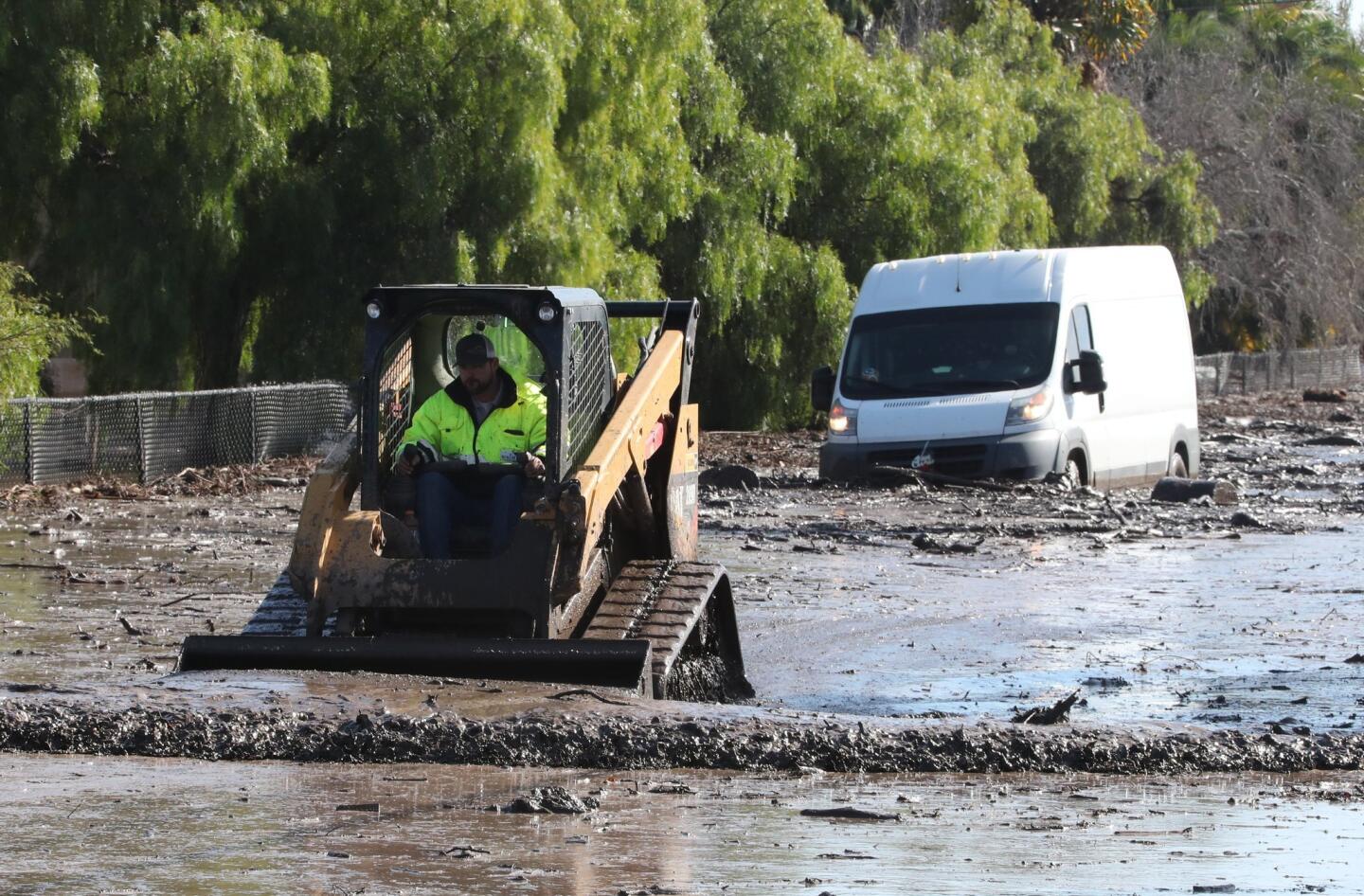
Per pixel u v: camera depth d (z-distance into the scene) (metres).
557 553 20.66
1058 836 14.48
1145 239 126.88
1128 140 124.81
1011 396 52.44
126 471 54.78
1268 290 144.75
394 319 21.80
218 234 64.94
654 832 14.29
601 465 21.25
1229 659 26.00
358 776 16.36
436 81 70.25
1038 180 120.00
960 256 55.88
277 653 20.36
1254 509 51.91
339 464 21.69
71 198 66.12
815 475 59.41
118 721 17.66
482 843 13.66
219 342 71.06
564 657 19.94
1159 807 15.94
